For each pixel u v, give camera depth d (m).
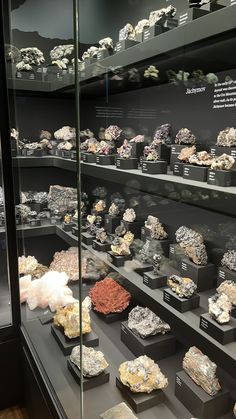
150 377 0.72
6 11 0.91
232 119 0.67
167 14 0.67
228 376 0.65
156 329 0.77
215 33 0.51
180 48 0.61
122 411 0.69
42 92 1.08
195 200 0.57
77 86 0.76
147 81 0.87
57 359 0.84
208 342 0.57
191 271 0.71
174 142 0.78
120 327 0.86
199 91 0.74
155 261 0.76
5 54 0.87
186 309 0.64
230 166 0.53
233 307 0.60
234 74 0.66
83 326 0.84
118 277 0.85
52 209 1.02
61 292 0.94
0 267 1.00
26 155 1.06
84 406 0.71
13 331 0.98
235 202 0.48
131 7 0.87
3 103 0.89
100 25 0.84
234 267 0.66
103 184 0.81
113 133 0.91
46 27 1.03
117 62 0.79
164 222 0.83
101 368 0.76
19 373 1.00
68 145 0.95
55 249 1.01
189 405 0.67
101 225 0.86
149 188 0.71
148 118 0.90
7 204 0.94
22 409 1.00
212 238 0.73
